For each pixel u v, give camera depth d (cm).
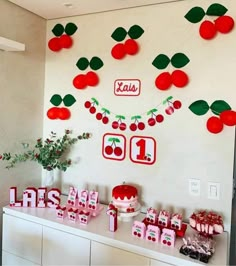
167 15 179
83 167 214
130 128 193
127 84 193
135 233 153
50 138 225
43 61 223
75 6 190
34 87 216
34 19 209
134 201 177
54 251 167
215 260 133
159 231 147
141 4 183
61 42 210
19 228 180
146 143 189
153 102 185
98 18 202
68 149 219
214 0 165
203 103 170
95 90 205
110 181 203
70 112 216
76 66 212
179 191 180
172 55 178
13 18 190
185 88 175
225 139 166
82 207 187
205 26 161
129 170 196
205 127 171
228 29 159
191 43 172
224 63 164
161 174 185
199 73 171
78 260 159
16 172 204
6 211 185
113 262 149
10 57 192
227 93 164
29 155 208
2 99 189
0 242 195
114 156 200
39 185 227
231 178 165
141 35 187
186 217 178
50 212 181
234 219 166
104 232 157
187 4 173
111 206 172
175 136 180
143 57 187
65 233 163
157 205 187
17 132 203
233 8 161
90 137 209
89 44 206
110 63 199
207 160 171
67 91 217
